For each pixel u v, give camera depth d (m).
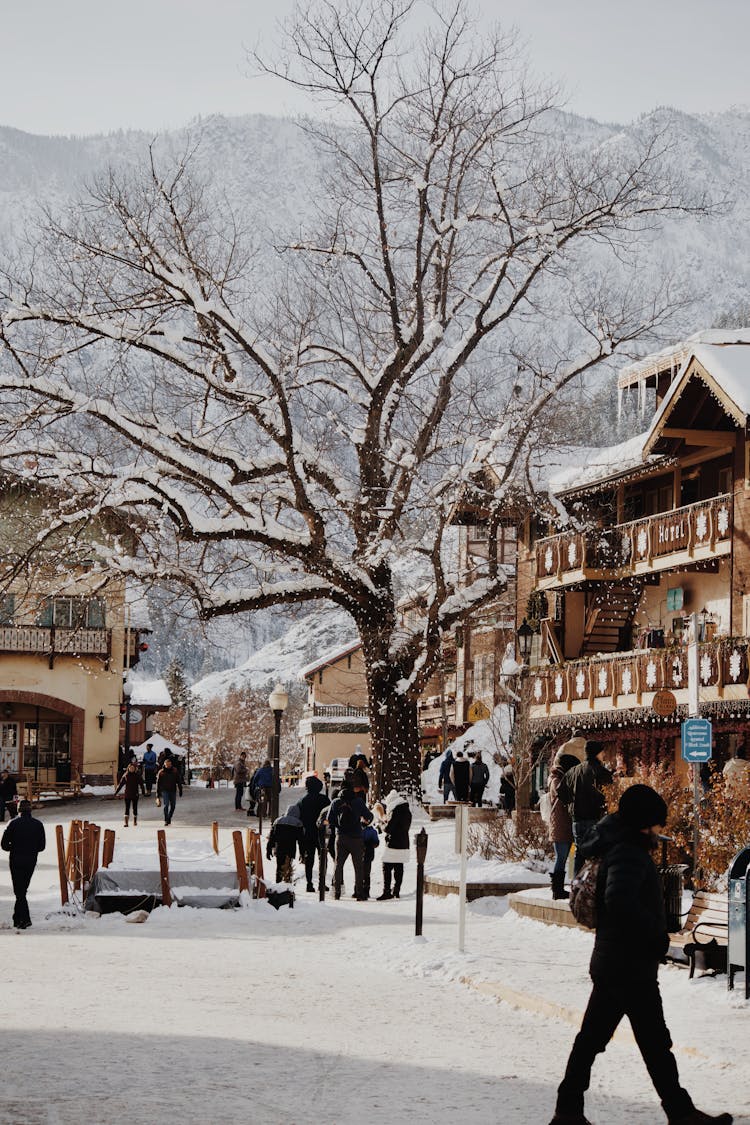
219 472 41.84
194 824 47.38
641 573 46.75
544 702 49.56
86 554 42.44
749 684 38.50
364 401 44.53
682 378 41.16
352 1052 11.55
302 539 42.44
